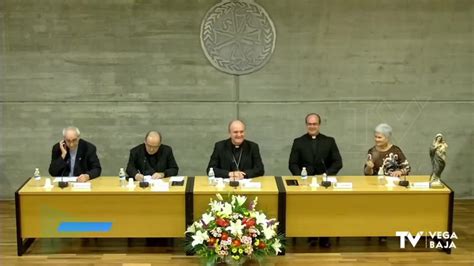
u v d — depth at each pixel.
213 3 6.68
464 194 7.06
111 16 6.67
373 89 6.88
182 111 6.87
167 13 6.68
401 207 5.11
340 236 5.13
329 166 5.75
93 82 6.79
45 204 5.04
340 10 6.73
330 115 6.91
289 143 6.96
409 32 6.78
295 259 5.10
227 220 4.49
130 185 5.17
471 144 7.02
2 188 6.98
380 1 6.72
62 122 6.86
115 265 4.97
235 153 5.53
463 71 6.87
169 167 5.67
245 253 4.43
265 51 6.76
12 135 6.87
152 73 6.79
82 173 5.61
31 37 6.68
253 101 6.87
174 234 5.11
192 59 6.77
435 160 5.16
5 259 5.09
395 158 5.60
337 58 6.80
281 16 6.71
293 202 5.07
